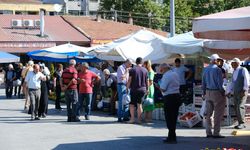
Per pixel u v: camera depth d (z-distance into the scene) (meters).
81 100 17.62
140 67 16.31
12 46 43.25
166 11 64.25
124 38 21.89
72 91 17.20
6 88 29.88
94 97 21.02
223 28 9.15
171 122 12.45
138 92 16.25
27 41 43.69
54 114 20.02
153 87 17.14
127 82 16.66
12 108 22.73
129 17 57.88
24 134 14.40
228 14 9.58
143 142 12.70
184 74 17.70
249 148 11.62
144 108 16.72
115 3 64.62
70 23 50.19
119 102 17.05
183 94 17.45
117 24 51.78
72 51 27.52
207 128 13.33
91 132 14.61
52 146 12.28
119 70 16.94
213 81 13.02
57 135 14.11
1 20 48.66
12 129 15.50
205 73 13.17
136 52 20.47
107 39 46.50
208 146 11.91
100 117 18.59
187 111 16.33
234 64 14.83
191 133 14.16
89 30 48.50
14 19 47.47
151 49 20.55
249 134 13.84
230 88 15.17
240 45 13.21
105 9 65.31
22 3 66.38
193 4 67.50
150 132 14.48
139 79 16.27
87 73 17.69
